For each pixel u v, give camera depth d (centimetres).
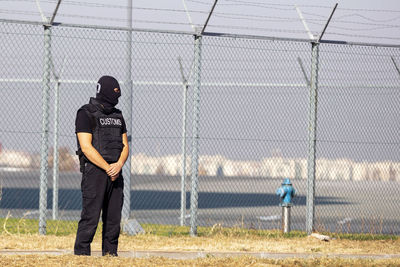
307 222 3428
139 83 3825
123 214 3516
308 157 3403
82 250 2230
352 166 6662
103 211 2266
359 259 2486
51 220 3888
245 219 4672
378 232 3938
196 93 3228
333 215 5138
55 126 3819
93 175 2192
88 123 2198
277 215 5028
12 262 2100
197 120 3247
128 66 3456
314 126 3388
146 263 2142
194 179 3269
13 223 3684
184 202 3916
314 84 3366
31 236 3086
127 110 3494
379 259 2553
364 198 8150
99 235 3231
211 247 2978
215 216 4847
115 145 2219
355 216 5109
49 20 3059
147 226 3747
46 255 2253
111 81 2242
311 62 3375
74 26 3078
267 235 3444
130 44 3428
